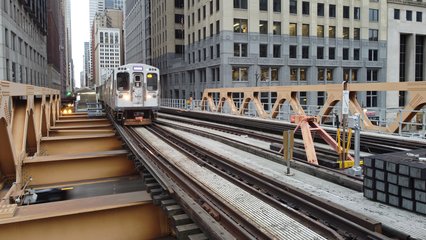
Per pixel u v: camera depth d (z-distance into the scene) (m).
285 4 51.62
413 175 6.51
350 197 7.67
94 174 12.37
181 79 65.81
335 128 16.94
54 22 101.69
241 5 49.66
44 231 6.65
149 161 10.33
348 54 56.81
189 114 35.47
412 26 61.84
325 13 54.53
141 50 100.50
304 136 11.16
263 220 6.43
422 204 6.45
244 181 9.45
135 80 22.33
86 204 7.23
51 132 20.55
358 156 9.23
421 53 64.44
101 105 39.66
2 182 10.01
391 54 60.44
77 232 6.89
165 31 74.19
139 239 7.37
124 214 7.29
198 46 58.44
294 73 53.31
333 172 9.16
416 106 15.41
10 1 39.47
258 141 16.33
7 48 37.22
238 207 7.12
